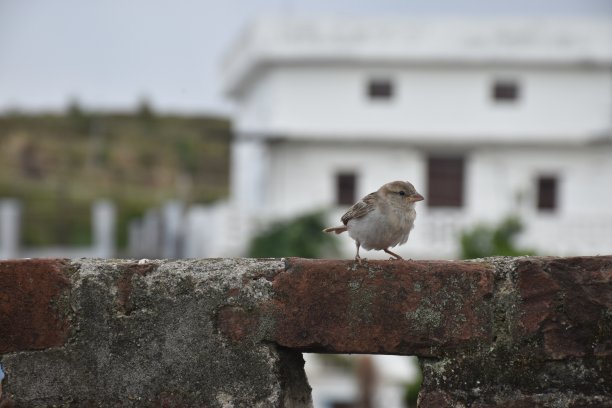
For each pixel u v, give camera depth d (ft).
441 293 13.30
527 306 13.20
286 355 13.87
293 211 111.55
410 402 60.03
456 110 112.98
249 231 102.17
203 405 13.58
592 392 13.05
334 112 112.06
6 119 242.78
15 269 13.99
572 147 115.44
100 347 13.83
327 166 113.80
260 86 120.88
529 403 13.08
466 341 13.21
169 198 188.65
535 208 115.96
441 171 115.44
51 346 13.91
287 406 13.66
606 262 13.19
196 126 270.05
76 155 215.72
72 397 13.85
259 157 118.32
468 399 13.17
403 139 112.98
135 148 230.68
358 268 13.44
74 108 250.16
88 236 142.41
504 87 113.80
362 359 69.56
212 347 13.62
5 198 163.43
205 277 13.73
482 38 111.24
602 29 111.14
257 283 13.62
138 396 13.74
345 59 110.52
